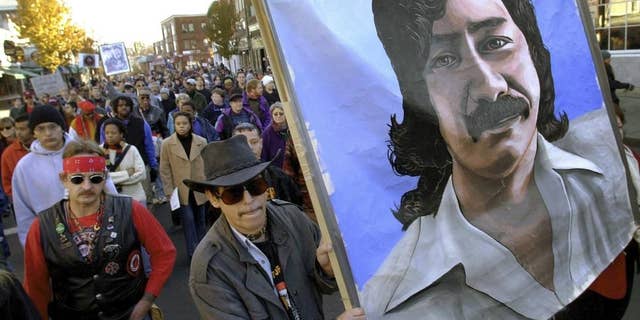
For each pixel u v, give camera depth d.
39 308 2.71
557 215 2.37
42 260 2.66
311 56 1.85
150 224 2.86
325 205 1.79
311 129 1.80
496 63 2.24
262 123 9.73
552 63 2.46
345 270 1.80
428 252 2.00
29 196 3.52
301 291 2.11
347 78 1.90
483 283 2.12
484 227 2.15
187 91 12.91
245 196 1.99
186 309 4.73
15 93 42.34
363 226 1.86
